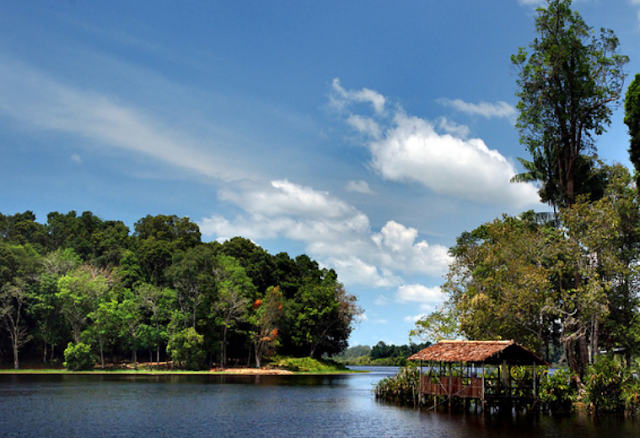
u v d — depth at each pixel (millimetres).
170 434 34469
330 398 58875
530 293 52125
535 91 60812
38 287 94188
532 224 64062
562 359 63906
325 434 35531
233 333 112500
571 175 60844
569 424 40344
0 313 89312
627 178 55219
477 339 59969
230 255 128375
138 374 90875
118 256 118125
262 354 116625
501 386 48656
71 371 91125
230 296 103125
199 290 102125
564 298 53281
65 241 118438
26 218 127000
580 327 52594
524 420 42531
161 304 99062
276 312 110438
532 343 56750
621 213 53844
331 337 130250
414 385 54938
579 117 60812
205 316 102125
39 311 93625
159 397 55125
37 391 58406
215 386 70875
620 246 55438
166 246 119500
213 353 110312
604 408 47156
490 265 59219
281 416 43562
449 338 64812
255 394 61469
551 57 58344
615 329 55062
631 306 55250
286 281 132625
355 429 37562
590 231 51844
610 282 51031
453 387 48156
